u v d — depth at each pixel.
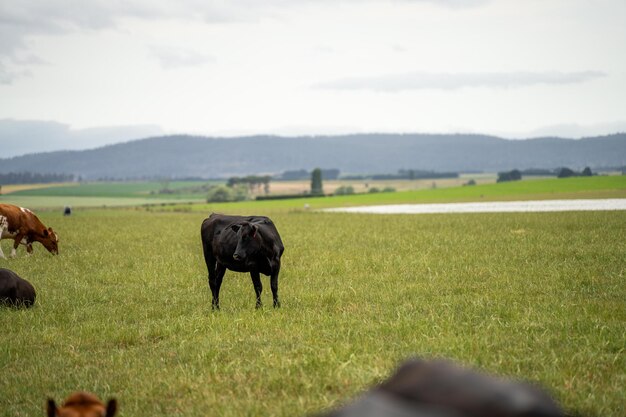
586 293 15.12
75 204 171.12
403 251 24.42
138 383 9.12
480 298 14.69
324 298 15.29
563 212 44.38
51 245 26.23
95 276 19.80
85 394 4.62
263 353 9.97
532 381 8.23
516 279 17.22
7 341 11.98
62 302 15.79
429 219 42.62
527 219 38.59
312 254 23.92
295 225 40.00
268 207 96.06
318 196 145.50
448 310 13.30
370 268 20.28
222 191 173.00
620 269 18.36
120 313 14.50
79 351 11.33
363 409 1.94
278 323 12.62
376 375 8.43
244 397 8.18
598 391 7.91
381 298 15.20
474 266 19.91
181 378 9.07
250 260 14.35
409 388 2.00
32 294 15.45
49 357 10.94
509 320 12.44
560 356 9.52
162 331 12.34
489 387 1.99
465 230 32.75
